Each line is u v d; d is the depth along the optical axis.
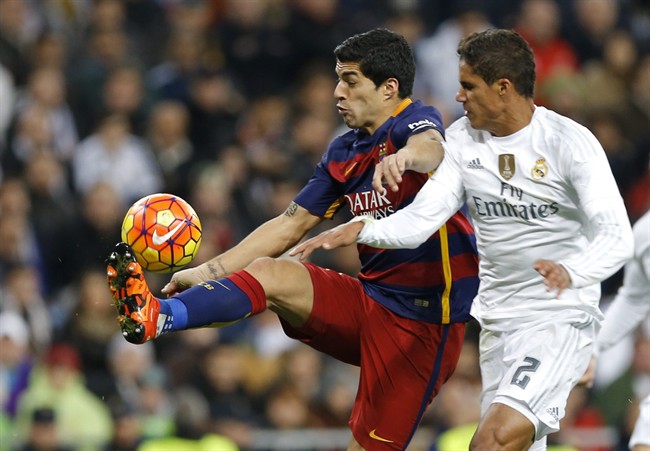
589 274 17.38
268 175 42.81
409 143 19.34
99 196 39.44
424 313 20.66
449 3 51.88
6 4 44.50
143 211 19.23
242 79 47.28
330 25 48.06
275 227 21.12
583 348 19.52
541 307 19.48
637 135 48.12
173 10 48.50
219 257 20.72
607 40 50.44
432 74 48.28
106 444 31.92
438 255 20.47
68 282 39.31
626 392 36.62
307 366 35.28
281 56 47.38
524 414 18.78
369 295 20.83
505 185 19.20
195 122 44.56
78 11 47.28
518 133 19.17
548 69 48.50
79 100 43.84
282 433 32.97
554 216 19.16
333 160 20.91
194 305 18.45
